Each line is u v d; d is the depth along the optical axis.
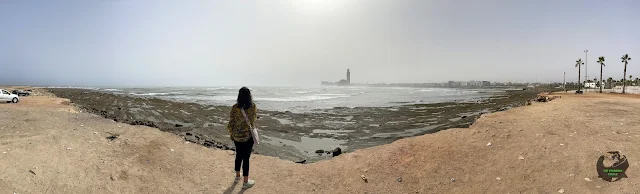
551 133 8.16
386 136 13.10
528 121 10.70
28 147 5.96
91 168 5.13
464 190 4.85
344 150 10.09
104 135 7.66
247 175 5.02
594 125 9.50
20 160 5.08
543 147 6.65
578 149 6.29
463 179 5.27
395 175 5.61
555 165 5.46
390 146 7.55
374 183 5.29
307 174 5.71
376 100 46.56
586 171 5.04
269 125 15.98
